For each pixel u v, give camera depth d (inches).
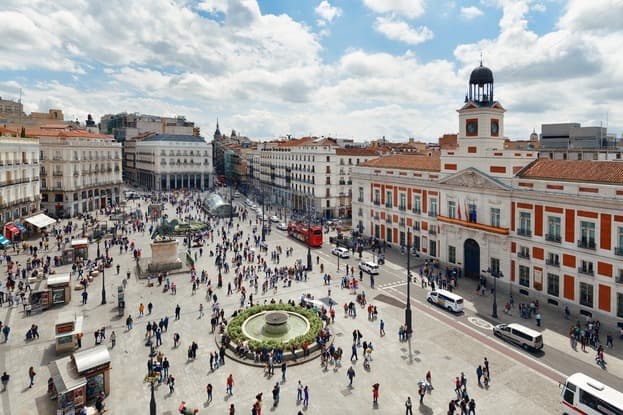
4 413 981.8
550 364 1221.7
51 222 2815.0
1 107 5615.2
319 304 1600.6
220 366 1213.7
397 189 2527.1
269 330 1365.7
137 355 1269.7
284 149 4987.7
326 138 4562.0
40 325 1460.4
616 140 2783.0
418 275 2075.5
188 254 2352.4
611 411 898.1
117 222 3331.7
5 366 1189.1
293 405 1031.6
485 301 1722.4
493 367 1207.6
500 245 1828.2
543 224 1644.9
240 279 1905.8
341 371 1190.3
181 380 1139.9
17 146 2684.5
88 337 1385.3
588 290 1501.0
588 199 1465.3
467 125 1994.3
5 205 2498.8
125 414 991.6
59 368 1028.5
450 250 2132.1
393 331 1443.2
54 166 3467.0
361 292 1834.4
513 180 1768.0
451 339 1384.1
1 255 2285.9
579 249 1515.7
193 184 6092.5
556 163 1721.2
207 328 1461.6
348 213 3949.3
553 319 1528.1
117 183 4266.7
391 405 1035.3
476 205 1951.3
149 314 1576.0
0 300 1648.6
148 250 2546.8
